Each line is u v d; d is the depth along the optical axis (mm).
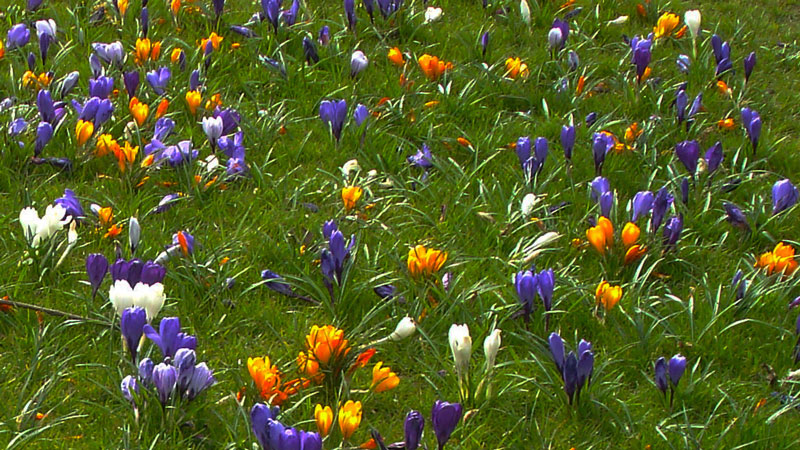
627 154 2986
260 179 2783
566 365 2383
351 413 2271
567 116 3117
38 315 2455
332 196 2793
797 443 2396
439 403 2236
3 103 2871
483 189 2812
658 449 2375
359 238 2645
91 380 2354
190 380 2303
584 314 2564
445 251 2676
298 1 3365
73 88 2984
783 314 2627
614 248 2668
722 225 2830
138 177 2742
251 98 3064
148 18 3229
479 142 2986
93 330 2459
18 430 2301
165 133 2795
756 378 2518
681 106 3068
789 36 3639
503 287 2602
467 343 2383
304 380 2383
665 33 3469
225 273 2543
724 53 3285
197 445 2312
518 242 2707
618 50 3459
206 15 3283
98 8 3277
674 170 2949
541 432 2381
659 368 2416
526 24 3467
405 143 2957
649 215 2803
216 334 2496
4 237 2592
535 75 3242
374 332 2494
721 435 2359
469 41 3373
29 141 2797
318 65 3184
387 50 3279
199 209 2721
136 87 2891
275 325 2520
